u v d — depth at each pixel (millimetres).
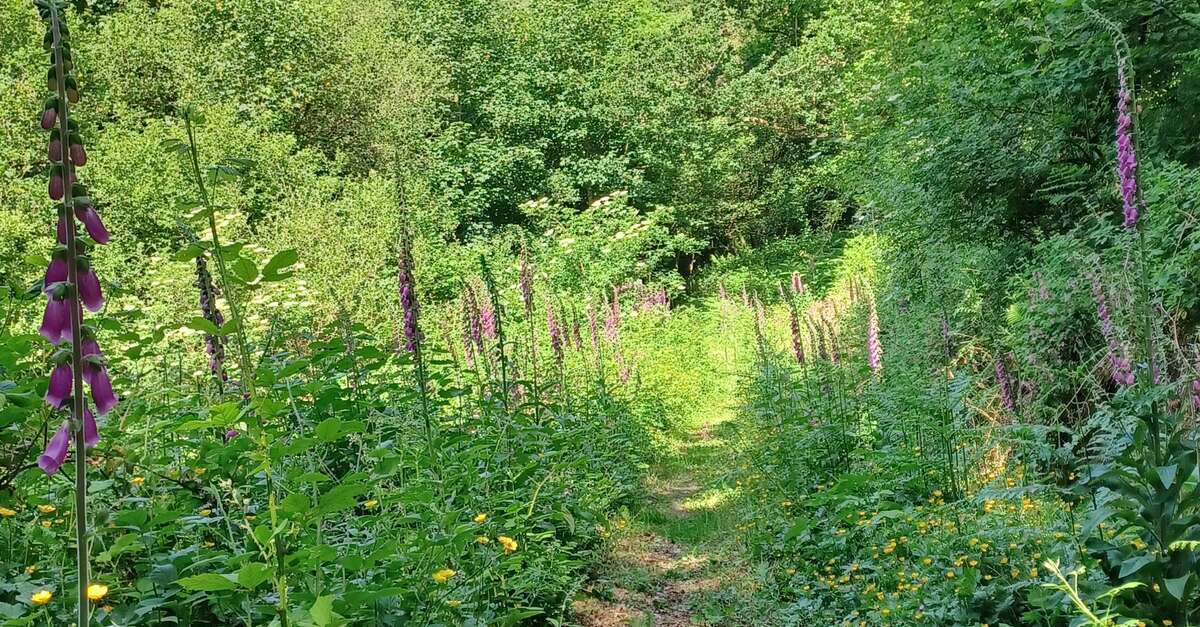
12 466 3908
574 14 29734
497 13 28141
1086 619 3369
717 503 8430
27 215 14266
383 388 5488
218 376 4758
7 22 18094
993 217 8820
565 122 26781
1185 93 7281
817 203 30375
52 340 2346
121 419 4367
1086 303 5770
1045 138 8250
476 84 27562
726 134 29406
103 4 23219
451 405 6402
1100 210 7520
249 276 3367
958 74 9000
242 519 3701
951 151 8672
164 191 15711
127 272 13695
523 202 25531
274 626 3137
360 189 19547
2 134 16500
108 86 19812
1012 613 4402
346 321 5641
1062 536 4465
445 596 3885
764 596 5742
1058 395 6359
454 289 17844
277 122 21594
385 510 4117
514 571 4926
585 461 6434
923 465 6301
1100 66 7504
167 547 4078
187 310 10211
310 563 3279
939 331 7266
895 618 4699
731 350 17172
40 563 3676
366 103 23328
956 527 5219
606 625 5461
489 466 5738
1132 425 3803
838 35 26422
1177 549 3320
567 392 8750
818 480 7379
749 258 28938
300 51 22703
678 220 29109
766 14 34688
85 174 15906
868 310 8453
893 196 10227
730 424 9469
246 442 3773
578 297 16547
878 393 7188
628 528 7477
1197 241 5859
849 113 13258
